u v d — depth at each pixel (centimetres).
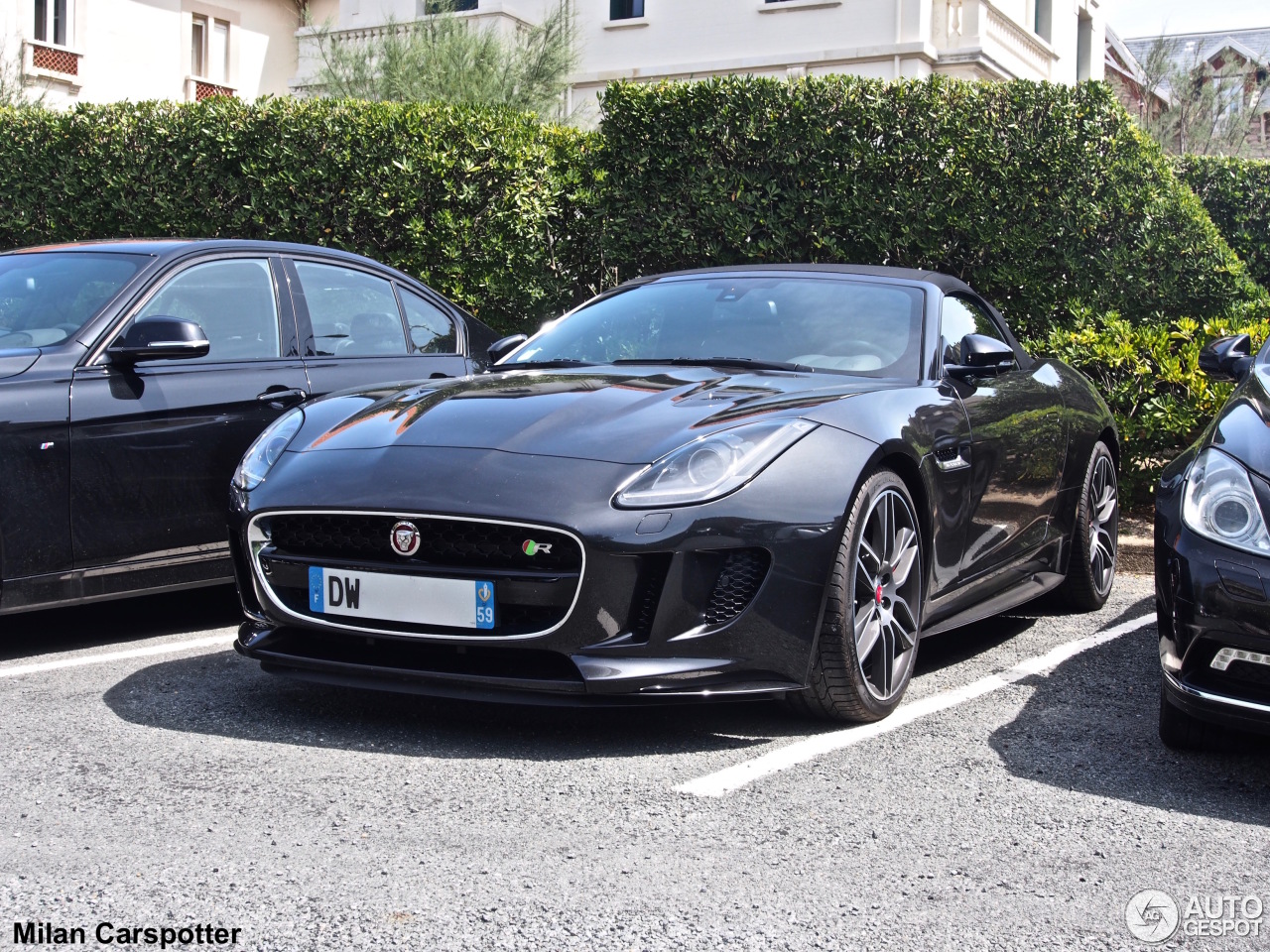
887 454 339
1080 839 257
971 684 383
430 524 307
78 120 965
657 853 244
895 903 224
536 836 252
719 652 303
